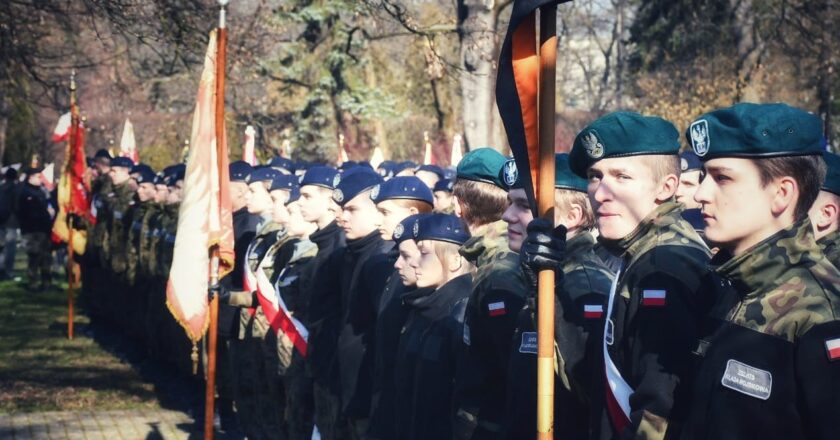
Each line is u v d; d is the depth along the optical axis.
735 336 2.82
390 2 11.48
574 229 3.99
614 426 3.36
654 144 3.39
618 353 3.34
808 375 2.67
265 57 22.61
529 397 3.74
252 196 8.60
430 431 4.75
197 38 11.20
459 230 4.90
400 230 5.00
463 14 15.13
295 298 7.19
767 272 2.81
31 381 11.45
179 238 7.02
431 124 27.38
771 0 24.50
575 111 36.44
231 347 8.55
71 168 14.67
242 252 8.55
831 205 4.10
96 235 14.86
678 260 3.26
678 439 3.16
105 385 11.29
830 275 2.77
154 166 27.33
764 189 2.85
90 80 25.53
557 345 3.67
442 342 4.78
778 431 2.71
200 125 7.05
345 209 6.04
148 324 12.03
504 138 19.11
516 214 4.00
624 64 38.38
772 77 26.17
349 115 24.78
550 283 3.31
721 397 2.80
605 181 3.43
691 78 26.75
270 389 7.90
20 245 31.47
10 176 21.95
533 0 3.30
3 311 17.09
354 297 6.00
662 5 29.34
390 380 5.43
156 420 9.74
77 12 11.45
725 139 2.89
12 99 15.26
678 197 5.10
